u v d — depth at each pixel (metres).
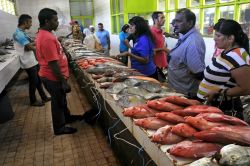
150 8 7.11
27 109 4.26
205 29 4.91
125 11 7.26
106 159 2.58
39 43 2.68
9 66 4.46
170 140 1.26
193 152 1.11
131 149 2.07
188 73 2.34
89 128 3.34
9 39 7.26
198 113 1.42
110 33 9.98
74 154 2.71
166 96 1.90
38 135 3.22
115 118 2.41
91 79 3.13
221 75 1.72
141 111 1.61
